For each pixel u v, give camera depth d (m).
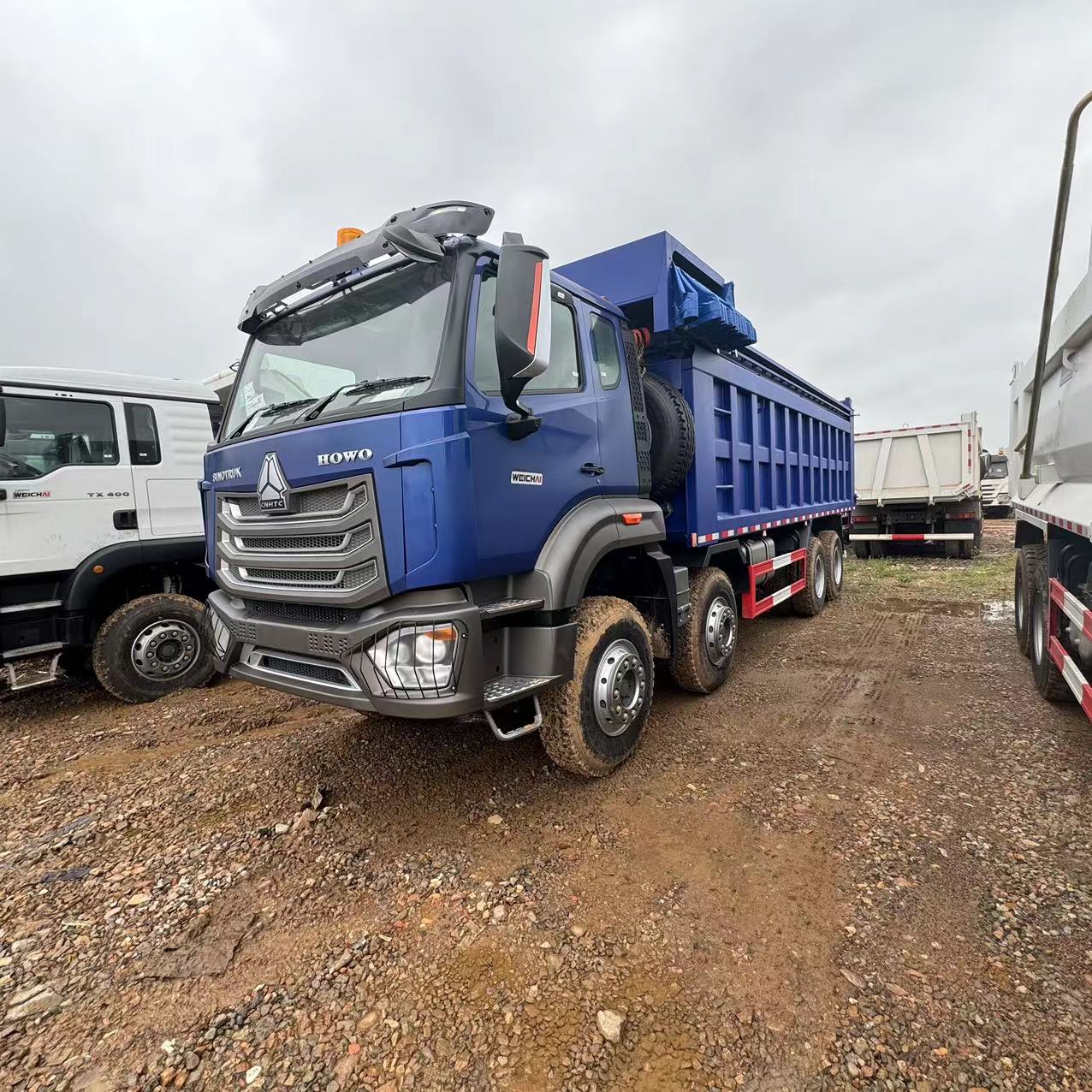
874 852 2.64
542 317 2.62
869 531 13.31
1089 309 3.07
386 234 2.75
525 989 2.00
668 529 4.56
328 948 2.22
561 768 3.39
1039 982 1.95
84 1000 2.02
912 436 12.61
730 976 2.02
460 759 3.65
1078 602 3.39
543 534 3.07
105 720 4.78
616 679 3.34
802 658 5.60
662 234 4.15
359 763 3.65
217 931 2.32
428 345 2.78
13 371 4.77
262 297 3.49
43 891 2.59
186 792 3.41
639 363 4.16
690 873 2.56
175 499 5.51
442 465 2.53
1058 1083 1.63
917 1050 1.74
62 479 4.91
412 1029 1.87
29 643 4.80
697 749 3.71
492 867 2.65
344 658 2.63
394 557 2.54
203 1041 1.85
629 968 2.08
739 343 4.64
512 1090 1.67
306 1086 1.70
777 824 2.88
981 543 14.39
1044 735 3.69
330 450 2.71
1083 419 3.38
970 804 2.98
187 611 5.39
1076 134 2.55
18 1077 1.76
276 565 2.96
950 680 4.80
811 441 7.42
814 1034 1.80
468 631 2.55
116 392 5.24
